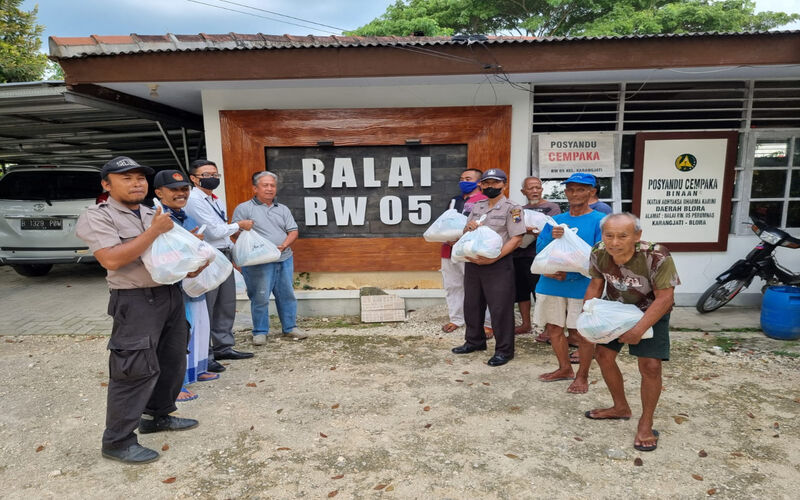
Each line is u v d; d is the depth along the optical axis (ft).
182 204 10.90
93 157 35.70
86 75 14.88
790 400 11.23
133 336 8.66
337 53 14.93
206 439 9.85
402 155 17.95
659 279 8.45
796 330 14.93
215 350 14.03
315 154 17.97
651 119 18.61
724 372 12.83
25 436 10.06
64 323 17.51
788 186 18.49
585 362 11.61
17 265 24.23
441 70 15.08
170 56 14.78
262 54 14.87
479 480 8.40
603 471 8.61
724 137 17.66
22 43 44.83
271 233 14.78
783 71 16.79
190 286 11.01
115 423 8.87
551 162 17.98
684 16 58.39
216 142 17.90
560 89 18.25
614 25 56.44
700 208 18.11
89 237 8.25
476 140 17.62
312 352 14.69
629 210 18.63
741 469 8.63
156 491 8.23
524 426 10.20
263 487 8.30
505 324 13.34
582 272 11.12
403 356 14.29
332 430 10.14
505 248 12.70
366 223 18.43
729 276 16.83
